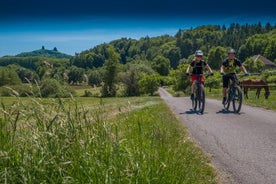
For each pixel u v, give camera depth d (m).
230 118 12.49
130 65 137.88
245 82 32.19
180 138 8.58
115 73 117.44
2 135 4.31
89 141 4.52
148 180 4.23
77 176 4.12
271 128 10.26
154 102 23.11
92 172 4.13
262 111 14.57
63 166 4.11
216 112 14.44
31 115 4.44
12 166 4.00
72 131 4.50
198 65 14.65
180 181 4.78
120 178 4.17
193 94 14.96
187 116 13.34
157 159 4.80
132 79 116.81
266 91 32.16
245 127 10.48
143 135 5.75
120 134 5.79
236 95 14.19
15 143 4.27
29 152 4.16
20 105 4.38
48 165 4.09
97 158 4.34
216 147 8.06
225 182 5.78
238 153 7.49
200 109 14.34
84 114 4.80
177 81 95.69
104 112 5.46
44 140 4.28
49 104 4.66
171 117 12.72
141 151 4.83
